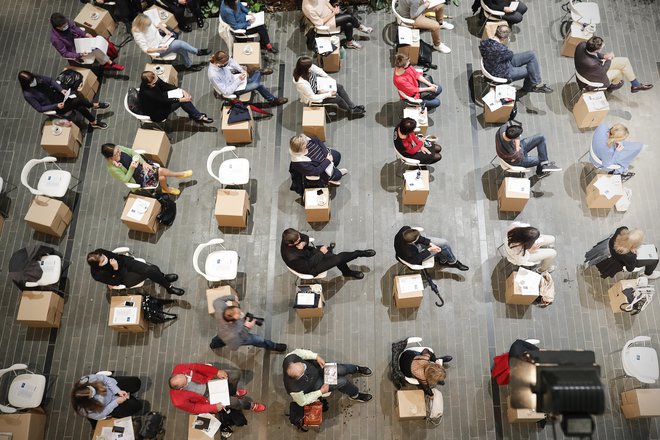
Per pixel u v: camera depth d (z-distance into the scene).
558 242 8.35
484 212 8.57
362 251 7.83
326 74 9.02
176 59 9.92
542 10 10.08
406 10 9.20
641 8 10.01
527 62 9.05
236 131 8.84
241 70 8.85
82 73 9.37
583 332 7.86
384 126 9.21
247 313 7.71
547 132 9.10
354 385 7.41
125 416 7.21
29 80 8.41
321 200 8.13
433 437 7.38
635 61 9.60
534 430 7.36
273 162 9.02
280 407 7.57
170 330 8.02
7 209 8.85
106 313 8.13
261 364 7.79
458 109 9.32
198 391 6.89
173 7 9.85
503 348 7.80
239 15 9.18
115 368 7.83
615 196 8.21
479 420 7.44
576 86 9.41
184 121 9.38
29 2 10.59
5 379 7.82
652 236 8.38
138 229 8.48
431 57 9.64
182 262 8.38
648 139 9.03
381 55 9.80
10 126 9.48
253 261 8.35
